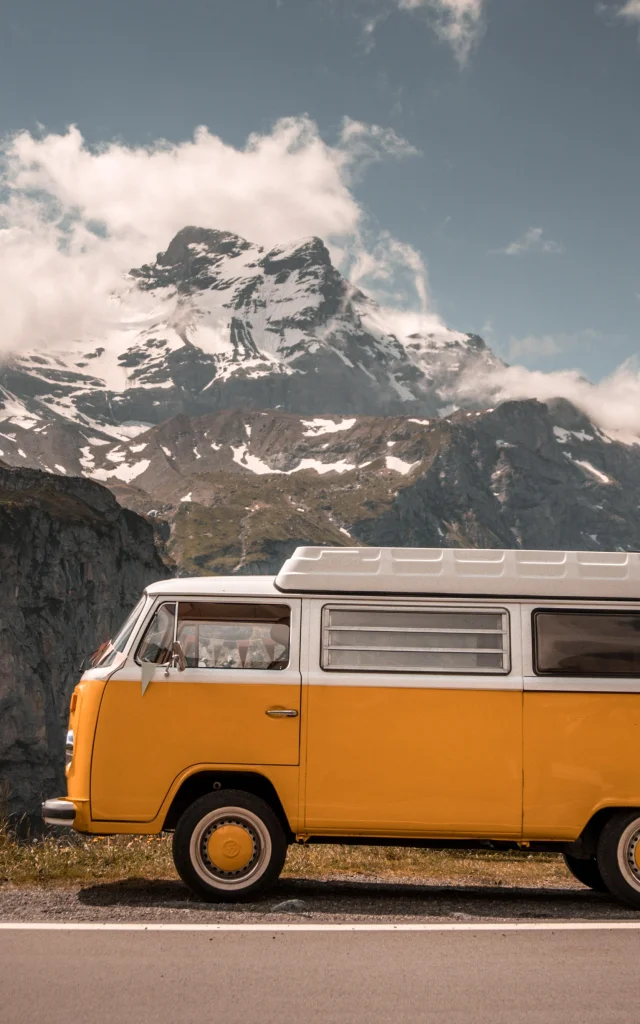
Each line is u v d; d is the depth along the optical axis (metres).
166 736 9.37
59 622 179.50
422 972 6.83
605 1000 6.27
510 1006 6.14
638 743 9.41
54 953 7.15
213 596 9.63
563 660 9.52
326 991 6.39
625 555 9.80
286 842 9.46
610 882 9.28
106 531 195.62
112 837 13.25
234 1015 5.91
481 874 12.16
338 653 9.51
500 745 9.37
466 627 9.55
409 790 9.31
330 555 9.73
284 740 9.37
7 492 195.75
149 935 7.70
